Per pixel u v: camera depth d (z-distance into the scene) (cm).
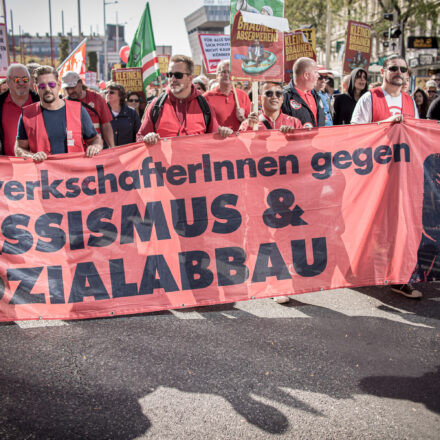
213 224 460
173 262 457
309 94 628
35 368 369
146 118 509
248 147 459
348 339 407
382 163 472
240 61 529
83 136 495
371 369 359
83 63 978
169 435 291
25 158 445
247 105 659
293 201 465
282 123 545
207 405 319
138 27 892
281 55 536
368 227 473
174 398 328
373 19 3625
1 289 445
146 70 891
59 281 449
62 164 448
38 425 300
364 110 556
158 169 454
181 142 454
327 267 471
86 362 377
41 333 432
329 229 470
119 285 454
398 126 471
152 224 455
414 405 315
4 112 548
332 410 311
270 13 533
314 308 477
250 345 399
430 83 1089
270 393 331
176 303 459
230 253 461
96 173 450
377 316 454
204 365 369
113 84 759
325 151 466
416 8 2673
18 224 446
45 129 477
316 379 347
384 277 478
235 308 481
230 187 459
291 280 468
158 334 423
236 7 521
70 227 450
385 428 294
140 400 326
